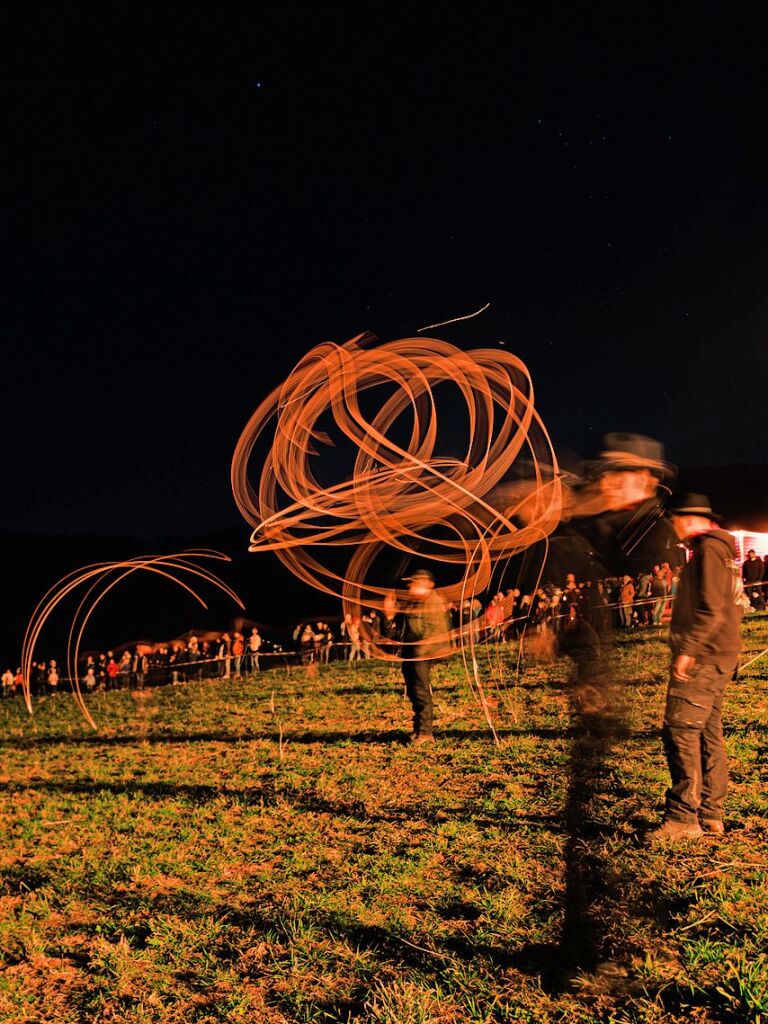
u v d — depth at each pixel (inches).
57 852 273.0
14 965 188.5
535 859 212.2
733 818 226.4
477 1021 143.6
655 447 180.5
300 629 1005.2
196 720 573.3
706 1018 138.5
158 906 213.5
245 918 198.4
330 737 429.4
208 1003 162.4
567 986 150.6
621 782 261.6
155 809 315.0
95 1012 163.2
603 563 175.6
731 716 359.3
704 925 168.2
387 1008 147.7
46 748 526.9
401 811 275.1
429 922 183.5
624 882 181.0
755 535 1085.8
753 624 724.0
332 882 214.7
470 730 395.9
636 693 416.8
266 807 298.8
